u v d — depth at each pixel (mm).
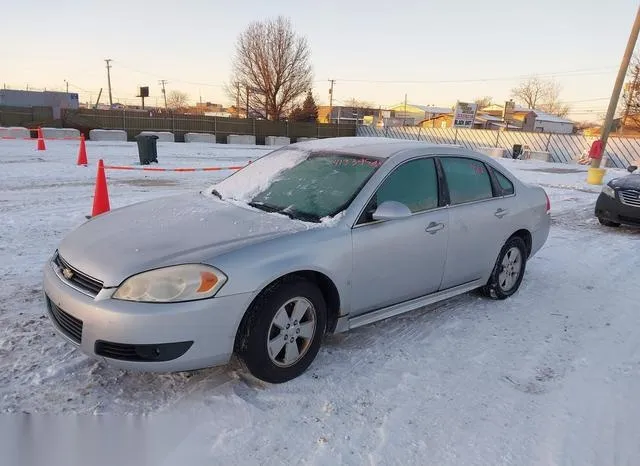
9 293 4543
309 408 3062
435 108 87500
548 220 5641
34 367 3318
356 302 3660
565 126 69375
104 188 7664
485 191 4805
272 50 43094
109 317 2811
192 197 4320
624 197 9102
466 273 4590
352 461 2627
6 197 8977
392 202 3684
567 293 5430
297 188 4012
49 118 29172
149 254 3051
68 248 3357
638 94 36219
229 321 2973
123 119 31156
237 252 3078
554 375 3625
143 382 3225
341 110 78375
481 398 3277
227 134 35344
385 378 3457
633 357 3973
